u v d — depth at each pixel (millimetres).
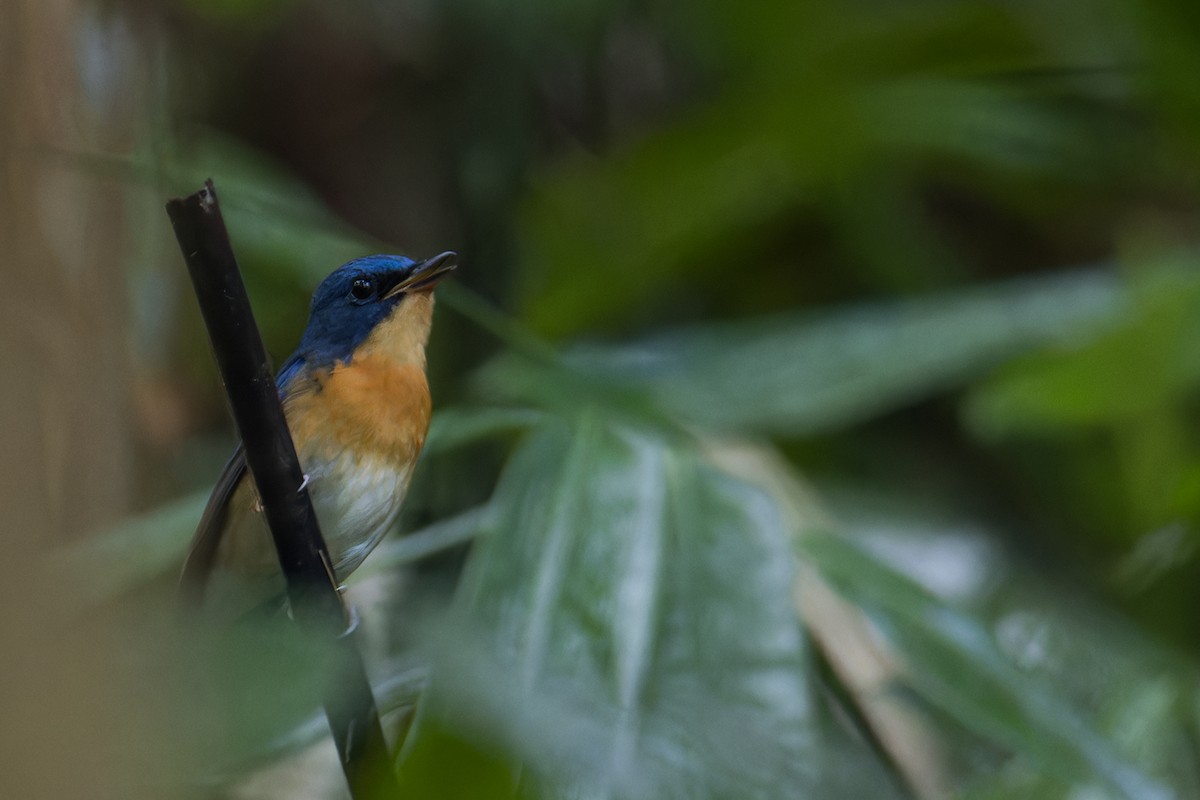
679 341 10484
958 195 14227
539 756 3215
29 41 7227
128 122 8047
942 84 12859
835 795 4973
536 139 12773
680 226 12969
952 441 12672
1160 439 10516
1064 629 9539
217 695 2938
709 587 6297
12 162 6617
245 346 4879
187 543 7129
